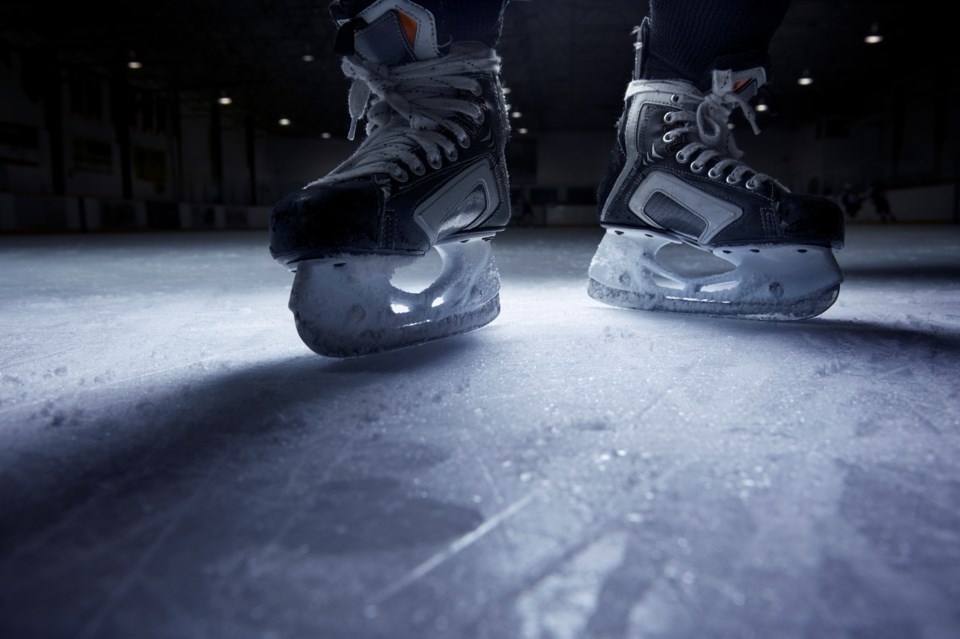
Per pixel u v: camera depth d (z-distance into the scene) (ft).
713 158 3.93
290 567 1.28
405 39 3.27
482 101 3.51
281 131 80.43
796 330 3.75
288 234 2.77
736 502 1.54
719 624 1.10
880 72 60.44
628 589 1.20
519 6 46.57
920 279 7.29
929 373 2.76
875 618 1.11
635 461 1.79
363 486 1.65
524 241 22.11
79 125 53.67
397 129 3.35
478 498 1.57
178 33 51.44
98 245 19.67
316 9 48.01
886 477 1.68
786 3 3.93
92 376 2.92
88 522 1.49
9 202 34.88
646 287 4.44
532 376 2.72
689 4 3.79
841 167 70.90
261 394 2.52
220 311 5.14
